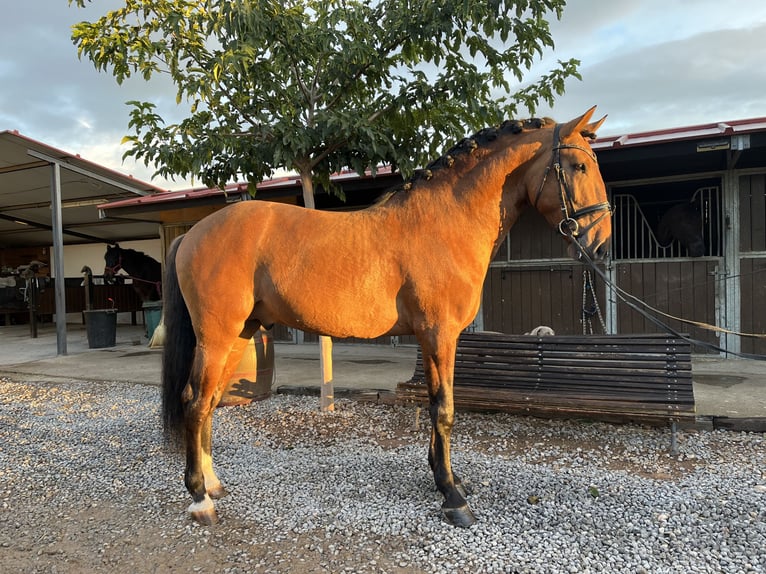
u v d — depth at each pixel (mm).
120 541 2436
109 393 5625
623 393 3514
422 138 4445
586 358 3777
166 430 2660
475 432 3863
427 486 2900
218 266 2482
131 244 14812
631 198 6719
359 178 6613
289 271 2459
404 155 4254
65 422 4508
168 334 2668
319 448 3617
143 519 2650
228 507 2732
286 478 3078
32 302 11320
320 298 2449
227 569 2170
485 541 2305
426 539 2348
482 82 4031
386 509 2631
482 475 3029
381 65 3998
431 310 2436
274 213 2592
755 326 6051
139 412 4754
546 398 3512
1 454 3688
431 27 3566
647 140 5152
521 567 2109
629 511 2537
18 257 16938
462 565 2139
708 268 6219
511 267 7148
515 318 7160
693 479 2906
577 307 6824
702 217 6379
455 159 2555
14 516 2734
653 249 6789
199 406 2523
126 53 3688
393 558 2207
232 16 3400
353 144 4156
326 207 8398
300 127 3896
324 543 2346
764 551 2154
